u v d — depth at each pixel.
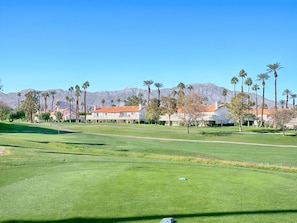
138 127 109.25
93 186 12.44
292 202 11.01
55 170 16.31
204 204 10.34
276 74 117.44
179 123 134.62
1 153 23.84
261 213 9.53
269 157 40.62
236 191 12.49
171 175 15.73
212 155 40.19
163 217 8.82
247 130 102.56
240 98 102.00
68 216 8.77
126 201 10.38
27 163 18.97
